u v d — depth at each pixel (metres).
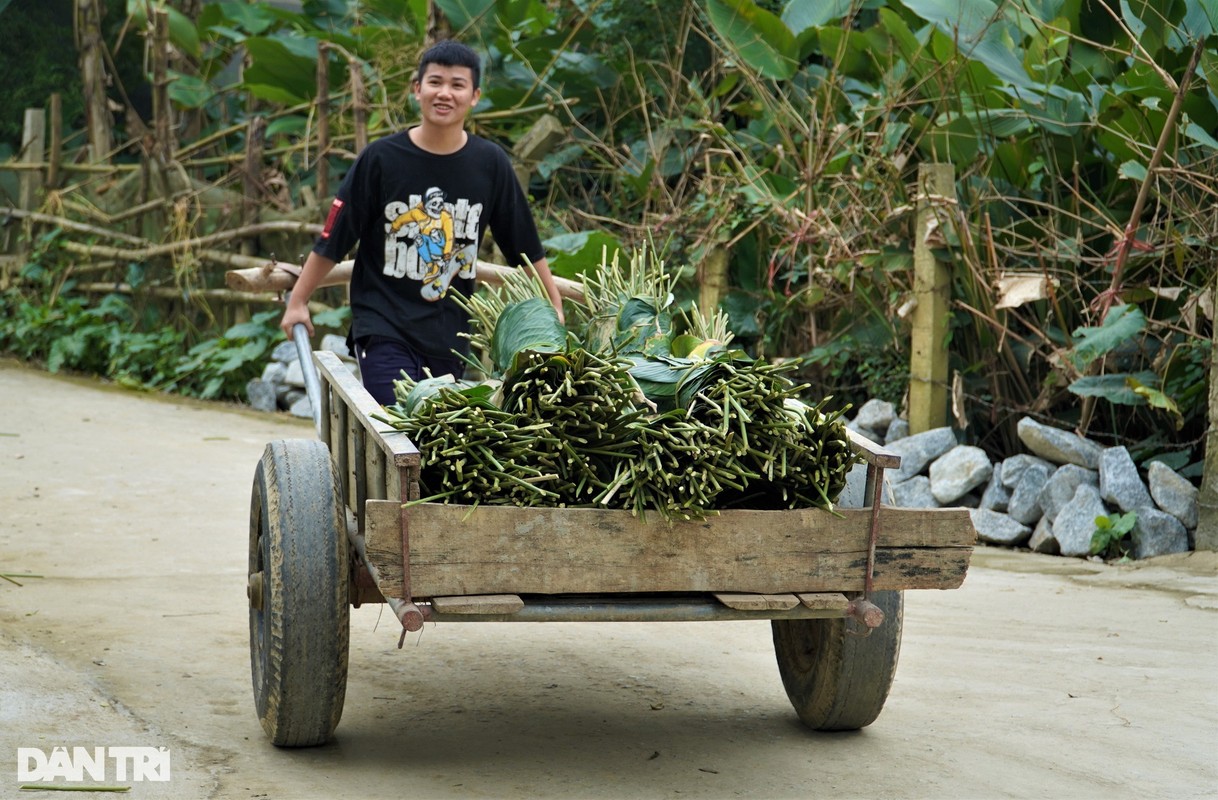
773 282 7.58
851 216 7.06
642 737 3.35
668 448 2.74
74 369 11.34
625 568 2.74
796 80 8.62
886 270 6.68
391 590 2.62
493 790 2.91
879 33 7.80
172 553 5.21
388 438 2.70
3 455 7.24
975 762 3.21
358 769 3.01
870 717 3.32
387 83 10.38
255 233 10.11
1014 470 6.04
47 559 5.03
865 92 8.16
